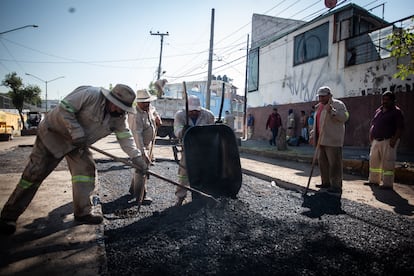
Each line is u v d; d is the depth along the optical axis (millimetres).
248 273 2266
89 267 2189
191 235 2920
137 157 3277
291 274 2270
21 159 8688
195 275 2213
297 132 16016
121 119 3170
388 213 3854
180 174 3979
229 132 4027
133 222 3371
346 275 2289
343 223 3422
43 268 2145
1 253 2359
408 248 2771
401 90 11398
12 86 35188
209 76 19672
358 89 13164
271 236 2943
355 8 13812
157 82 5180
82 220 3076
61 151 2848
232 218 3363
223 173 4090
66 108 2707
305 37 16203
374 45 12711
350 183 6008
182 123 4090
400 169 6355
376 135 5586
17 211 2785
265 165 8359
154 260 2418
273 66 18953
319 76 15273
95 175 3186
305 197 4688
